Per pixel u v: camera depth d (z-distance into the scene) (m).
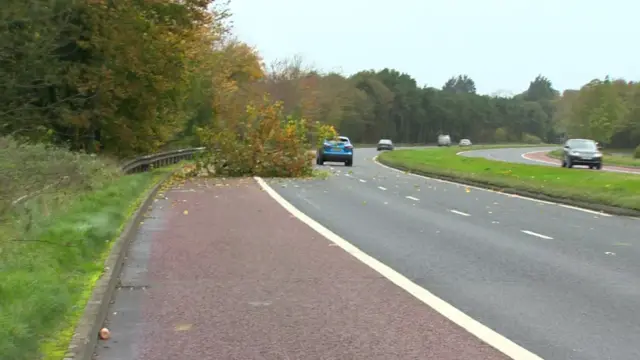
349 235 14.08
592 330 7.36
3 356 5.41
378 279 9.79
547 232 15.02
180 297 8.66
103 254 10.48
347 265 10.80
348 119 127.19
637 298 8.84
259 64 72.12
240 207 19.16
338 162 52.16
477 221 16.81
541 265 11.05
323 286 9.31
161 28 29.86
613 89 104.31
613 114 101.44
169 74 30.89
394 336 7.05
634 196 20.55
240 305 8.27
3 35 25.67
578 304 8.48
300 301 8.48
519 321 7.68
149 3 29.47
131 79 29.95
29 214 11.27
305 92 102.75
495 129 179.38
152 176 27.42
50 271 8.48
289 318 7.71
